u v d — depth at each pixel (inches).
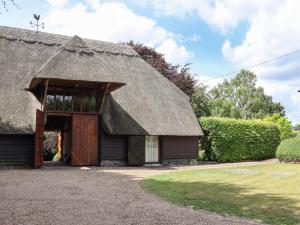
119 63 1032.8
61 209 337.7
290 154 914.1
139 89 978.7
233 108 2645.2
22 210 328.5
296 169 725.9
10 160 749.9
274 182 539.5
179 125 946.7
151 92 991.0
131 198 406.6
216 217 319.3
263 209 349.4
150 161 927.7
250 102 2849.4
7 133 725.9
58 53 786.8
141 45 1478.8
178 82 1398.9
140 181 552.7
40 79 743.7
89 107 852.0
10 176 583.5
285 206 363.3
